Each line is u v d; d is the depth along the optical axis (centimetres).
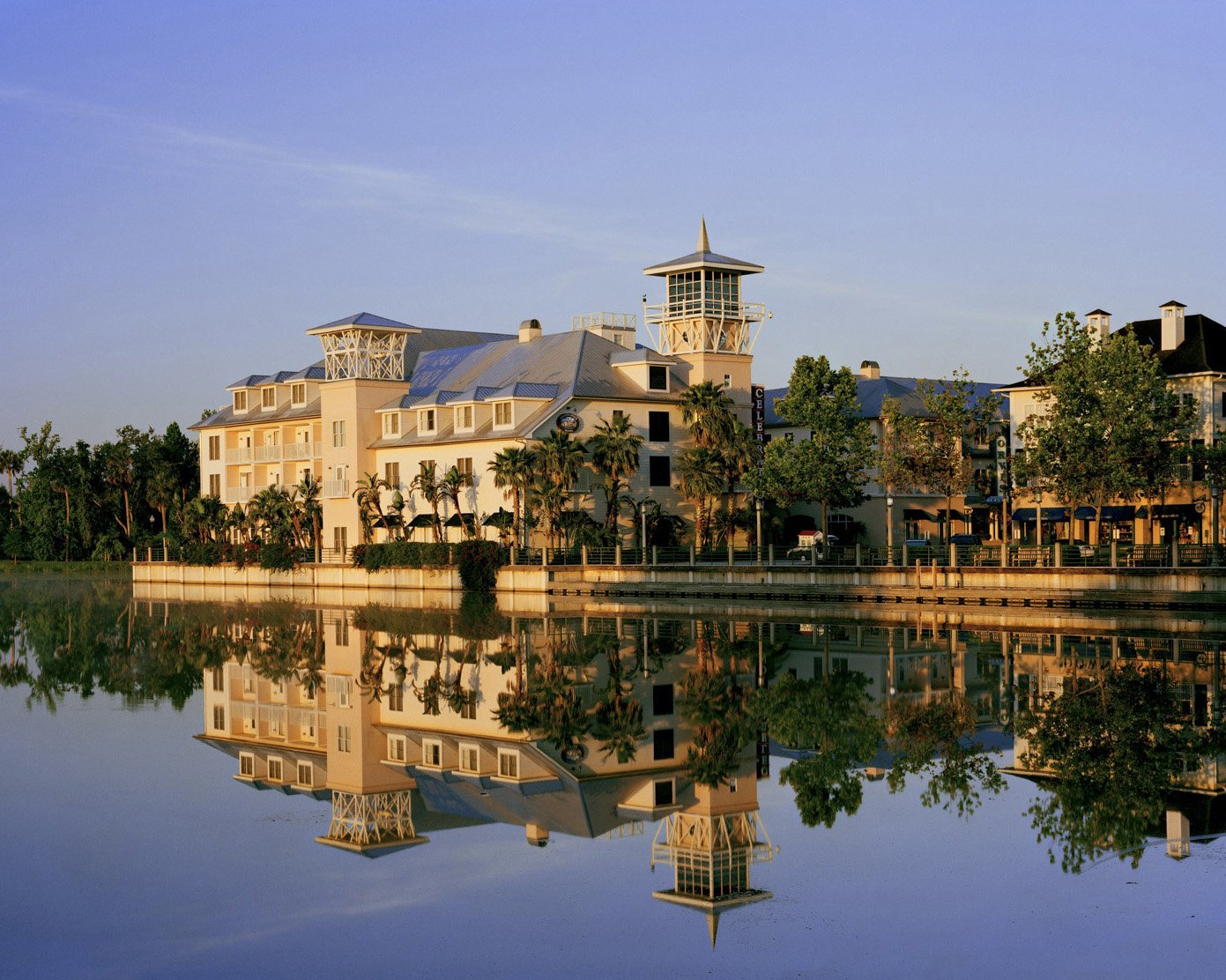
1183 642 5619
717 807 2998
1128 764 3266
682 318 11181
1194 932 2131
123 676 5362
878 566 7738
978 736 3662
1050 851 2559
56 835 2838
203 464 13612
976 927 2172
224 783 3341
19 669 5631
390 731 4059
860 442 9394
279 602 9906
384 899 2408
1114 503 8725
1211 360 8638
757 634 6438
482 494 10469
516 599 9181
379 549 10738
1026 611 6900
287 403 12694
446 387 11744
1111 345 7612
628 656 5675
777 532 10894
